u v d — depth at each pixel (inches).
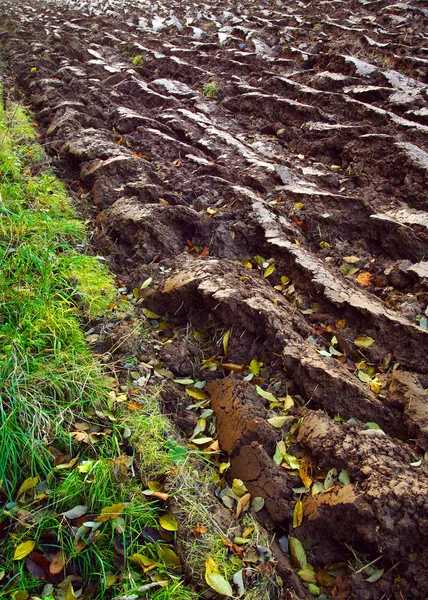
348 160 205.6
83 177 201.9
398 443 110.3
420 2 338.3
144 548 98.1
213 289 139.9
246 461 111.4
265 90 259.4
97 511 102.3
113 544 97.8
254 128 237.9
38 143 223.9
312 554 100.6
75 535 98.0
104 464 106.0
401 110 223.8
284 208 178.7
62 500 102.2
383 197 183.2
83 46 337.4
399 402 117.9
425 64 250.5
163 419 119.1
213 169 199.3
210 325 141.2
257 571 95.0
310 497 104.0
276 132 231.5
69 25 402.6
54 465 107.9
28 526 99.0
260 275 156.2
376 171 195.2
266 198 184.2
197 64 307.0
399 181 188.2
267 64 287.3
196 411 124.6
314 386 120.4
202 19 386.9
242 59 293.9
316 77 256.5
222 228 168.2
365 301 141.6
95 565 96.5
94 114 246.2
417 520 95.4
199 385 129.9
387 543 94.6
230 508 105.7
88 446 110.5
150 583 93.2
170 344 138.1
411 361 127.3
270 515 105.1
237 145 215.5
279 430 116.1
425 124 214.7
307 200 179.9
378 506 96.4
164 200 182.7
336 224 172.2
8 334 124.9
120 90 272.5
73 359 125.3
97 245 171.8
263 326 133.3
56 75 293.4
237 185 188.1
